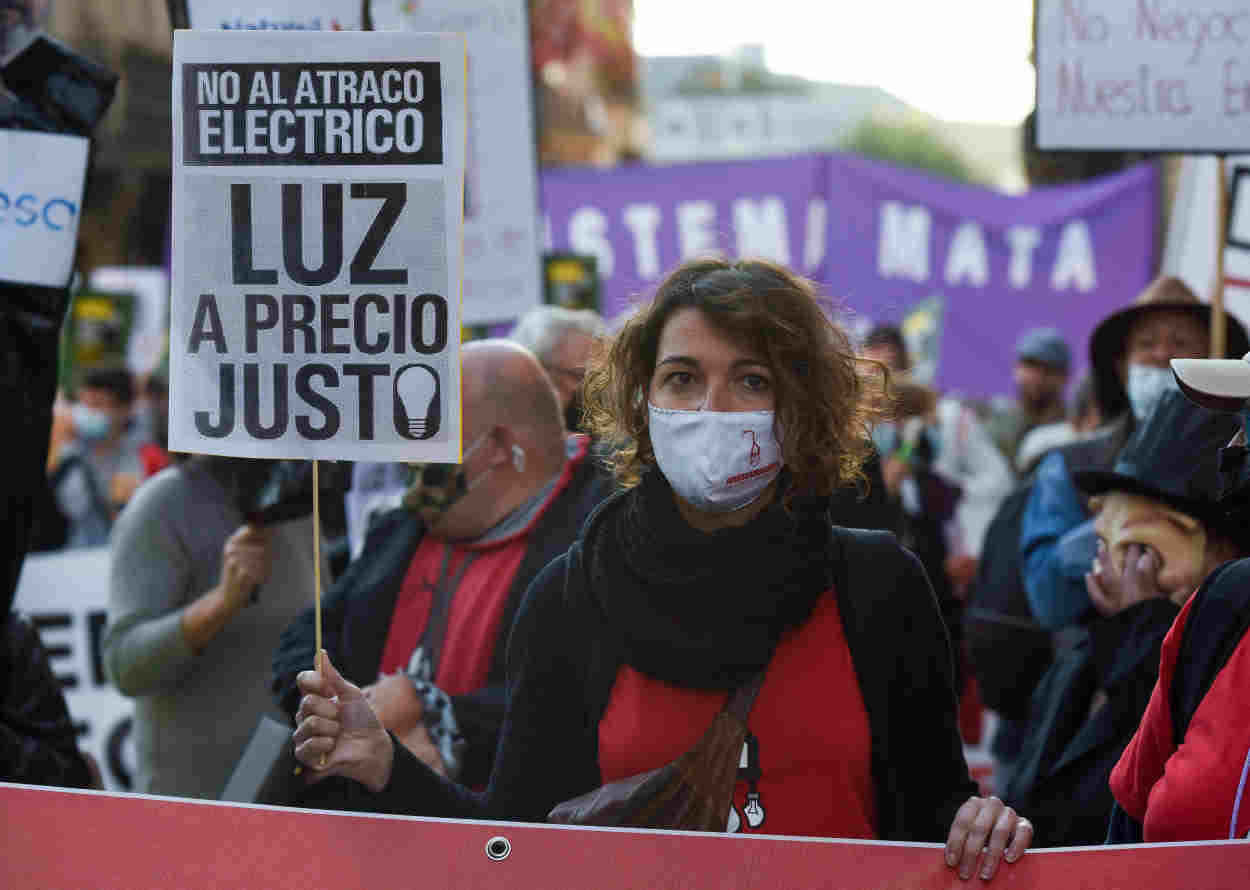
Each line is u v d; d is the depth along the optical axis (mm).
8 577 3480
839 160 10828
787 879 2393
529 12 5977
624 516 2656
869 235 10836
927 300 10250
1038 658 4914
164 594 4590
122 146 21641
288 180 2703
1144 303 4703
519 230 5977
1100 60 4457
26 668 3602
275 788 3139
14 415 3428
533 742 2705
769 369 2564
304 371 2715
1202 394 2463
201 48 2695
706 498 2549
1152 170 10758
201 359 2732
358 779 2602
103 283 11164
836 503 3547
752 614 2527
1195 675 2551
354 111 2688
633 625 2559
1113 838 2803
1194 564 3443
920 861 2393
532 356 3816
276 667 3867
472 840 2438
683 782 2521
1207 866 2346
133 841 2465
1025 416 9633
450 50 2670
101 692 6848
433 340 2695
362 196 2695
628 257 10789
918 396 7328
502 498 3717
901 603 2607
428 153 2686
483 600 3664
